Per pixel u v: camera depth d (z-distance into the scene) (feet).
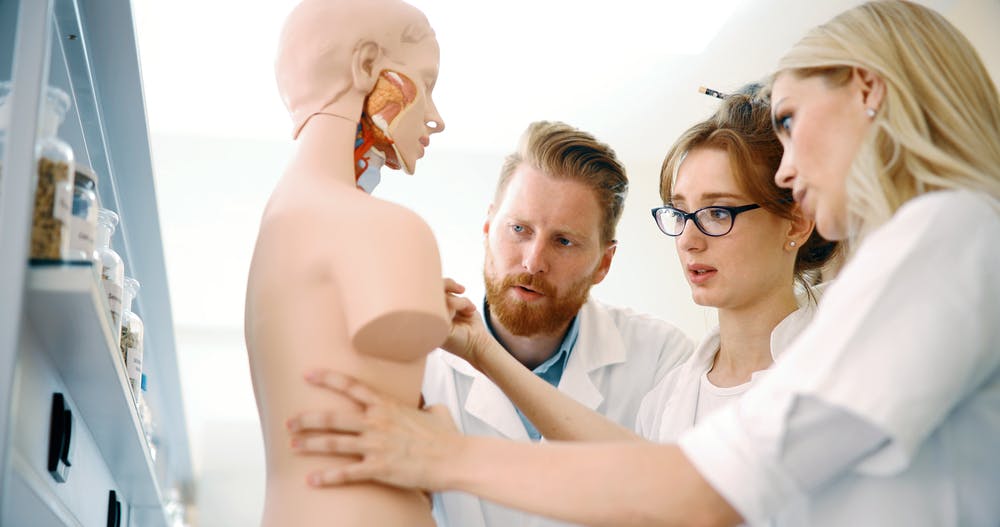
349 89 4.10
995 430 3.18
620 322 7.37
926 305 2.93
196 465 13.67
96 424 4.74
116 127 5.53
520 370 4.98
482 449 3.36
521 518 6.10
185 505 13.56
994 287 3.01
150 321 8.25
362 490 3.44
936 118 3.53
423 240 3.49
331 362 3.51
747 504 2.98
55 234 3.02
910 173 3.51
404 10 4.25
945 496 3.16
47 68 2.98
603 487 3.15
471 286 13.20
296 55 4.13
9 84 3.26
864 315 2.95
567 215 6.36
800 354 3.03
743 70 10.33
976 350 2.96
